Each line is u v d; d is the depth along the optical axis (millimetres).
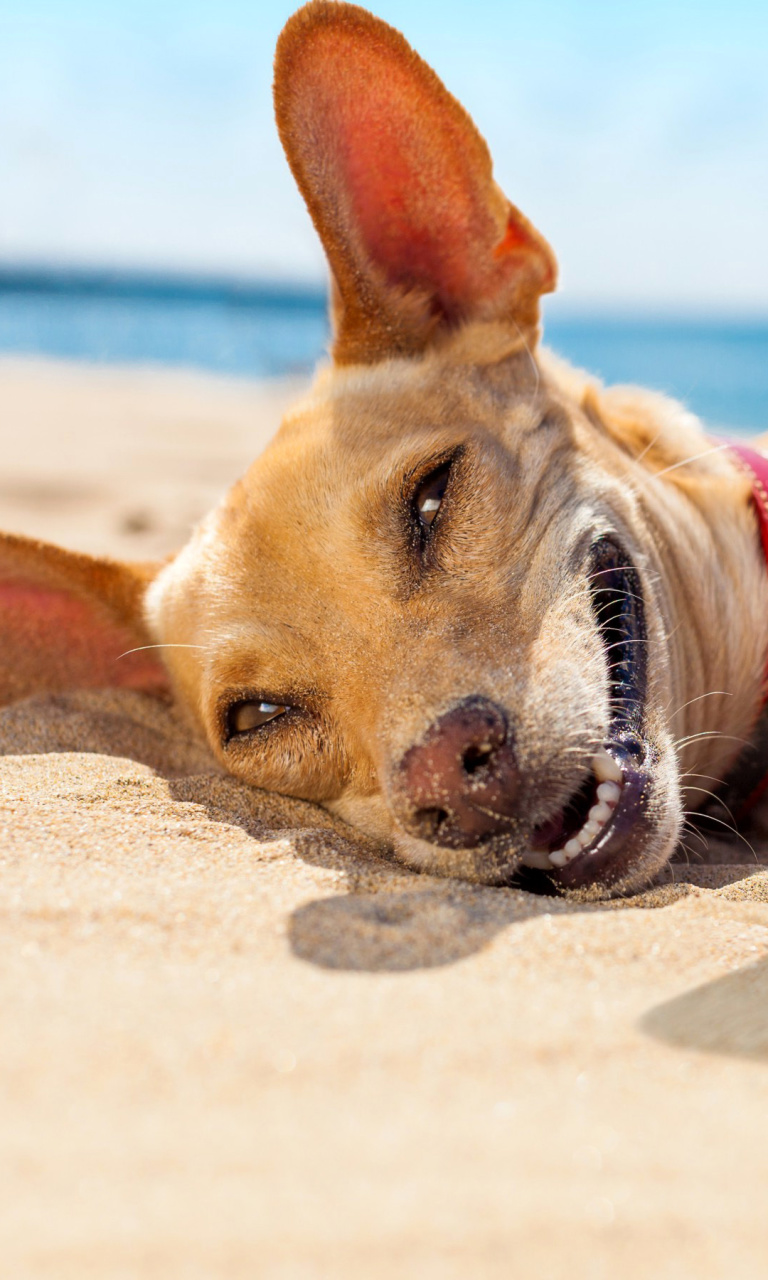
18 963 271
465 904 307
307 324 5453
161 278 9750
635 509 402
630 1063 253
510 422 400
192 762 421
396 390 407
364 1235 190
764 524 446
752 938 297
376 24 383
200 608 406
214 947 282
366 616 373
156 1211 195
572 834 348
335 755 381
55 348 3684
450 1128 225
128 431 1489
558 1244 189
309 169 402
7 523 861
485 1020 262
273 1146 217
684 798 405
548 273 422
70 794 365
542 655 353
